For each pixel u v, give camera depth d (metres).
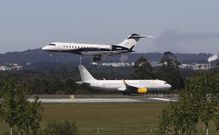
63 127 129.50
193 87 129.75
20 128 126.88
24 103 126.12
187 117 125.25
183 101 126.69
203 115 127.06
